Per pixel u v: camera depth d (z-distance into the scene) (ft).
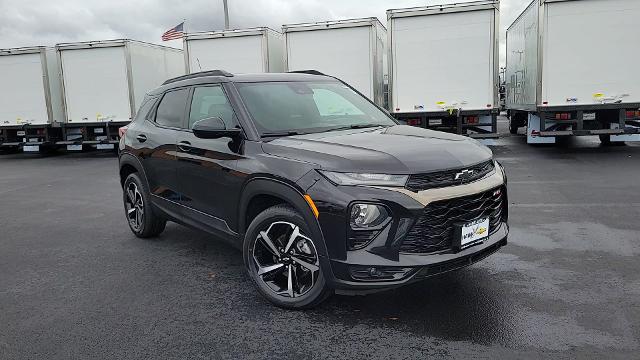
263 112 14.14
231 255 17.34
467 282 13.87
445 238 11.06
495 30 39.27
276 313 12.45
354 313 12.26
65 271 16.15
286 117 14.29
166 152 16.66
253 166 12.73
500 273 14.47
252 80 15.28
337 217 10.85
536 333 10.90
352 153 11.44
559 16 37.86
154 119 18.28
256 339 11.17
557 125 39.40
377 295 13.21
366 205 10.68
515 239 17.67
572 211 21.43
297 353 10.51
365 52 43.80
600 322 11.29
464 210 11.30
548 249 16.48
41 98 56.39
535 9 39.34
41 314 12.84
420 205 10.56
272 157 12.43
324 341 10.96
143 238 19.70
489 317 11.74
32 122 56.80
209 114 15.26
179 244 18.78
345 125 14.82
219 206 14.29
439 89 40.75
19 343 11.31
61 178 38.83
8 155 62.03
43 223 23.18
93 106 54.90
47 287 14.75
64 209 26.27
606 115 39.58
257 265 13.00
